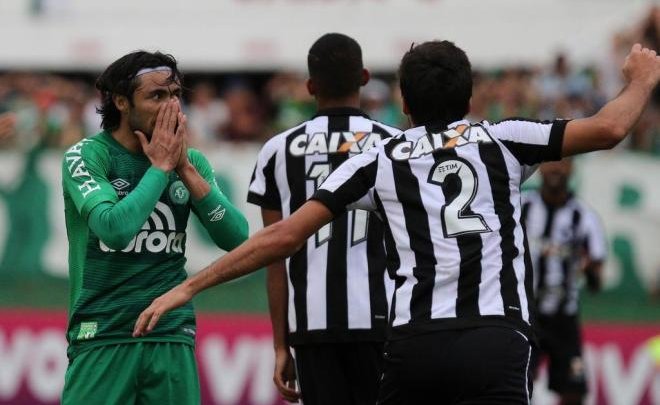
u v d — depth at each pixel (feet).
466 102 47.34
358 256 58.13
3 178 138.51
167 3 170.09
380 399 46.57
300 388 59.62
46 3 170.91
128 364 50.80
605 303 133.39
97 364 50.88
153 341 51.13
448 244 44.96
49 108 145.79
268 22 168.55
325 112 59.52
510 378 43.91
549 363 93.56
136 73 50.65
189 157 53.93
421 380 44.68
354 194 46.09
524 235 46.16
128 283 51.08
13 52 170.60
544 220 93.81
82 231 51.42
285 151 59.26
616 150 139.74
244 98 152.25
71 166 50.83
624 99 45.39
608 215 133.90
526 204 94.38
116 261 50.96
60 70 171.01
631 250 133.59
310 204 45.85
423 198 45.57
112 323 50.83
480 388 43.88
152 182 49.52
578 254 93.81
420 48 47.55
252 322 103.86
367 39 165.78
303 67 167.02
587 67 153.38
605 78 146.20
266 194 60.03
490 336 43.93
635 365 104.32
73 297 51.78
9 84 154.51
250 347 103.30
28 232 137.80
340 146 58.59
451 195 45.50
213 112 151.74
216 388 103.04
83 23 170.40
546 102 142.20
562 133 45.29
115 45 169.99
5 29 171.12
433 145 46.32
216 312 126.52
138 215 48.62
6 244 138.00
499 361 43.80
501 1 162.61
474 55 162.20
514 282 44.93
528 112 142.31
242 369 103.04
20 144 142.61
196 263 134.82
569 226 93.71
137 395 51.42
